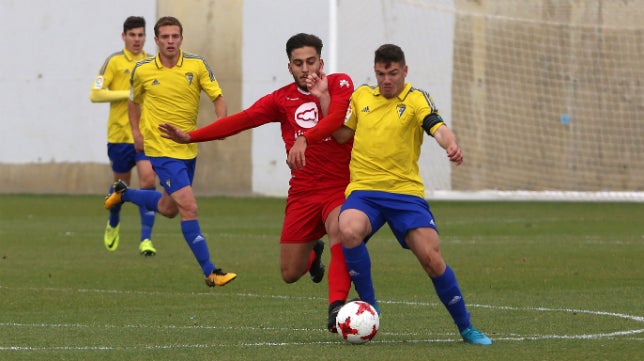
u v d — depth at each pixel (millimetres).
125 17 69312
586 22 65500
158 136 30234
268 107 23328
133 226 50312
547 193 65250
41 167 71500
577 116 66000
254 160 69125
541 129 66000
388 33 65562
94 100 38438
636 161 66062
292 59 22656
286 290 28922
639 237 44750
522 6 65562
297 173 23172
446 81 65688
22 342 20172
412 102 20547
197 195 69750
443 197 65875
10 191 71875
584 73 65875
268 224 51031
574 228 49250
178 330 21891
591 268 33656
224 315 24219
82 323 22906
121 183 32281
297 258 23672
